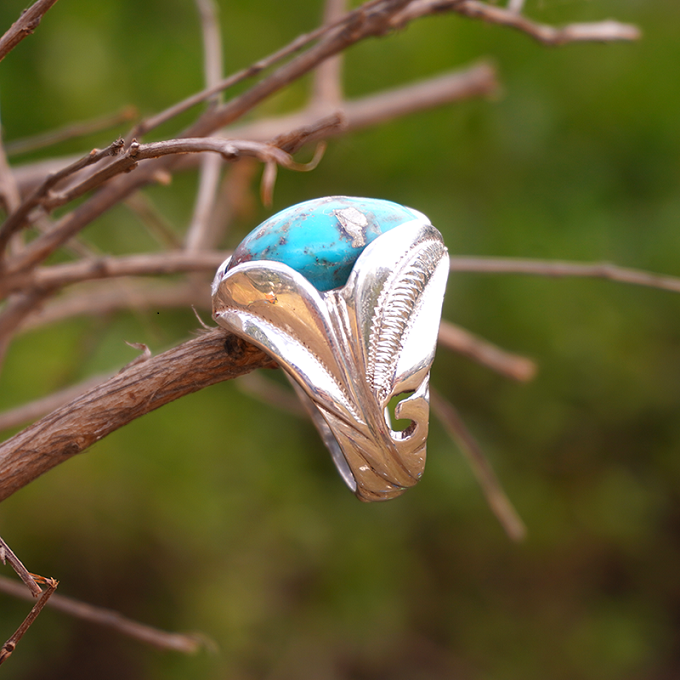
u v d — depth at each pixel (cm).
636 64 103
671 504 109
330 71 64
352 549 107
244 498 102
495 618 111
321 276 37
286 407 63
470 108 100
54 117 93
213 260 41
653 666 108
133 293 59
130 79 98
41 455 36
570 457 108
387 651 107
